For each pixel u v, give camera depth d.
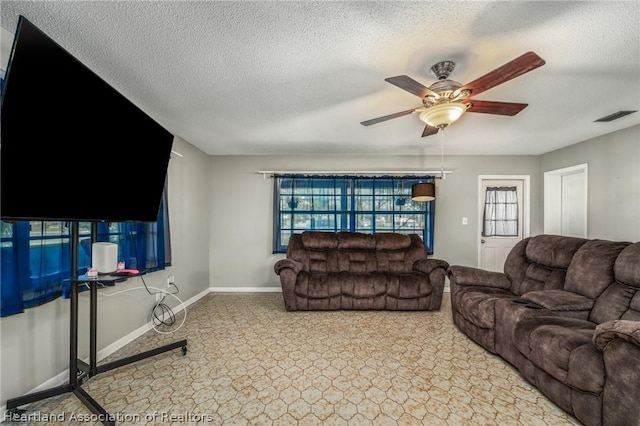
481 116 2.80
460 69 1.88
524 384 1.94
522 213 4.44
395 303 3.41
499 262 4.45
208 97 2.33
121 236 2.44
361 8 1.34
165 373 2.06
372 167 4.50
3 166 1.19
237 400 1.76
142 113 1.93
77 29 1.49
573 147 3.82
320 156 4.50
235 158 4.49
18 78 1.18
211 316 3.29
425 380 1.99
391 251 3.97
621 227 3.21
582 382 1.49
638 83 2.10
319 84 2.11
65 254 1.89
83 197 1.58
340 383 1.95
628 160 3.14
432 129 2.41
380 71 1.92
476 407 1.71
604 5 1.32
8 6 1.32
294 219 4.45
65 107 1.41
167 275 3.23
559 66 1.86
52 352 1.85
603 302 2.01
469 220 4.43
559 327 1.83
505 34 1.53
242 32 1.52
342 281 3.45
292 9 1.35
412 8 1.34
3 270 1.51
